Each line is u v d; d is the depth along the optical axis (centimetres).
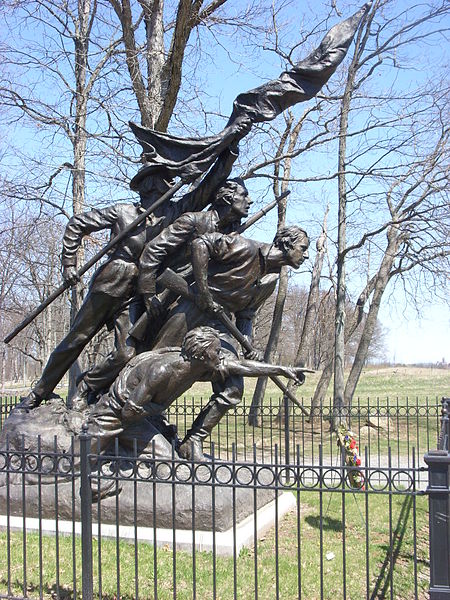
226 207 702
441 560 375
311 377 3497
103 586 499
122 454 677
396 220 1591
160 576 525
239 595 494
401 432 1683
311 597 496
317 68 688
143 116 1292
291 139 1717
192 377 648
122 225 710
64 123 1323
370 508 826
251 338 727
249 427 1786
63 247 721
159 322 712
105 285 710
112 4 1267
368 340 1798
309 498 866
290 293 4050
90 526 440
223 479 671
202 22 1236
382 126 1477
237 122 688
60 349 743
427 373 3916
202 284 666
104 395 678
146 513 622
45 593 484
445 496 379
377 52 1508
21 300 2047
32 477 663
